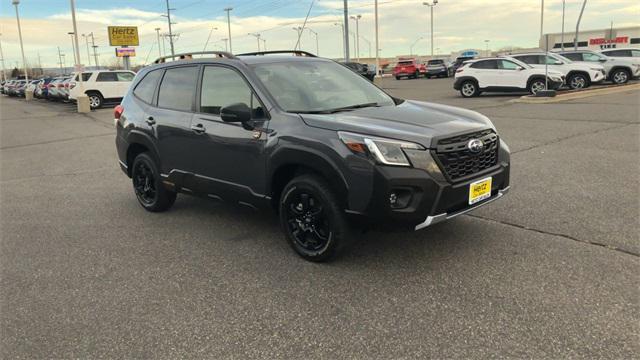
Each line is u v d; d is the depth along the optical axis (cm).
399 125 388
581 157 780
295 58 520
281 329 326
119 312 359
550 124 1152
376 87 534
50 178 855
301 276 402
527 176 674
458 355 287
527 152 841
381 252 437
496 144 426
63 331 336
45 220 597
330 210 393
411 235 472
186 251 472
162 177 564
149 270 432
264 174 438
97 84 2562
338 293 369
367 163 365
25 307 373
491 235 463
